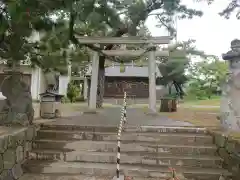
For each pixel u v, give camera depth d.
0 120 5.98
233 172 4.85
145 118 9.00
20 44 5.96
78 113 10.88
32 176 5.03
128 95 23.98
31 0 4.63
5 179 4.62
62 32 8.16
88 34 12.02
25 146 5.57
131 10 9.95
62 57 8.97
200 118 9.05
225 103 5.99
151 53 11.08
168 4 10.01
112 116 9.45
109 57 13.34
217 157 5.50
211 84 23.38
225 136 5.32
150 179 4.91
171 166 5.32
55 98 8.55
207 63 24.33
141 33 11.06
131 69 24.69
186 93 24.25
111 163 5.48
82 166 5.24
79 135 6.30
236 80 5.55
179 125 7.00
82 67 23.67
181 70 21.95
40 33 7.14
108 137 6.25
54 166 5.25
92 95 11.24
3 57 6.12
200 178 4.95
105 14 7.40
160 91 25.00
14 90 6.14
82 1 6.62
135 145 5.87
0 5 4.75
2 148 4.52
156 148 5.82
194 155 5.63
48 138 6.29
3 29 5.03
